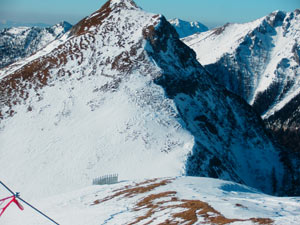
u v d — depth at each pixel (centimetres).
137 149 5762
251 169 7488
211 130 7412
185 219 2200
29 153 5919
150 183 3572
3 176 5412
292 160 8075
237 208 2259
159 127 6316
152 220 2333
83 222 2611
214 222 2041
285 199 2578
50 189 5075
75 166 5503
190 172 5203
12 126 6662
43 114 6900
